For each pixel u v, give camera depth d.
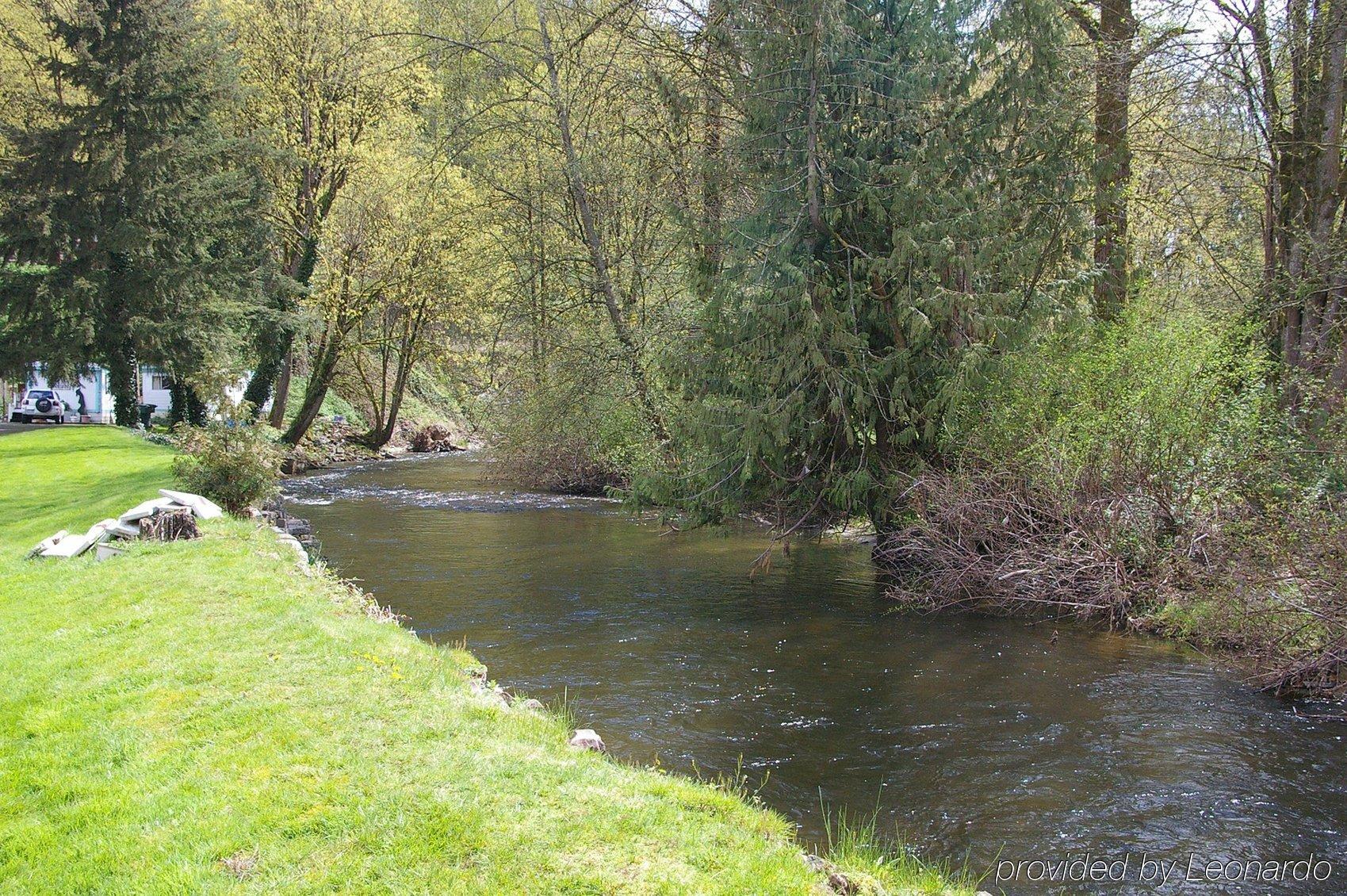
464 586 12.64
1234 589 8.96
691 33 15.02
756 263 12.48
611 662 9.09
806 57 12.33
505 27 19.84
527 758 4.90
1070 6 13.66
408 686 5.97
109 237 24.98
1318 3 12.60
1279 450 10.21
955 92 12.38
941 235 11.50
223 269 26.58
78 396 38.91
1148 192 15.86
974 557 11.24
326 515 19.83
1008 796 6.03
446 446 39.66
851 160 12.38
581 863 3.83
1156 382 10.73
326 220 29.45
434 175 23.69
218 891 3.57
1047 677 8.52
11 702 5.73
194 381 14.45
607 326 19.47
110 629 7.22
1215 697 7.92
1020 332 11.84
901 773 6.40
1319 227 12.76
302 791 4.38
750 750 6.82
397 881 3.64
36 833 4.09
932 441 12.57
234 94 26.56
